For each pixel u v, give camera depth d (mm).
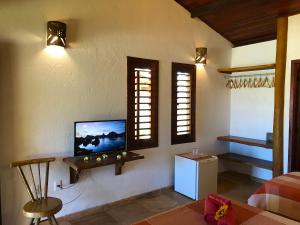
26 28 2582
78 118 2979
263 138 4254
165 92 3781
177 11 3834
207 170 3549
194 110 4160
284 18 3561
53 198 2449
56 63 2789
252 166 4418
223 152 4695
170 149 3896
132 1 3354
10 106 2533
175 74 3881
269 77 4133
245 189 3920
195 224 1642
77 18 2906
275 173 3709
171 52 3803
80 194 3035
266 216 1744
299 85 3584
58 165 2857
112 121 3051
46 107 2750
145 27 3498
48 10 2703
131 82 3428
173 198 3576
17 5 2521
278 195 2340
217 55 4434
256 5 3428
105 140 3006
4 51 2475
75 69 2926
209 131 4434
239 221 1667
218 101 4543
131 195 3492
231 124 4754
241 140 4223
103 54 3133
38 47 2664
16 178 2605
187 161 3598
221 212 1586
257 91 4316
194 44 4082
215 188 3676
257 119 4332
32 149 2684
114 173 3307
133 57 3402
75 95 2941
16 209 2611
